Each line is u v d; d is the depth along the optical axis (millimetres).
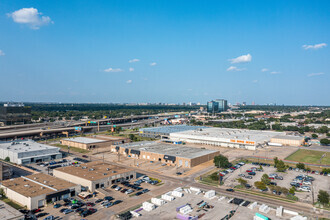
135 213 77625
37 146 170000
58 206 83625
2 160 155250
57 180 102625
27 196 83125
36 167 138625
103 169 117875
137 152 161500
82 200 89938
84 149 189250
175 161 142125
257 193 98188
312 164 148625
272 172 130250
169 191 99562
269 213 80000
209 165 142250
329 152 186000
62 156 168250
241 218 76500
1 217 68750
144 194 96812
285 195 96125
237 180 114938
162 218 76250
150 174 124500
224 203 88125
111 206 84938
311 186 107938
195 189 99938
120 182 109625
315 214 78875
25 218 74250
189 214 78562
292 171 132625
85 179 100750
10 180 101812
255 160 158000
